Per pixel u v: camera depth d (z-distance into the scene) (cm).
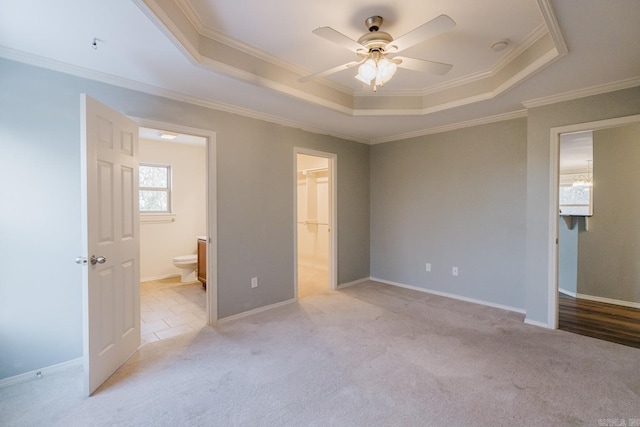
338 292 448
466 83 324
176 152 560
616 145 403
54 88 237
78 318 249
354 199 491
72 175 245
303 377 229
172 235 558
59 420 184
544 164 316
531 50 248
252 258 363
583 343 281
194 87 283
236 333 307
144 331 312
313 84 319
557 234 313
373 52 215
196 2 200
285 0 198
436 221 438
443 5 201
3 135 220
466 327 319
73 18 181
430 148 441
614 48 215
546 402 198
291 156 403
